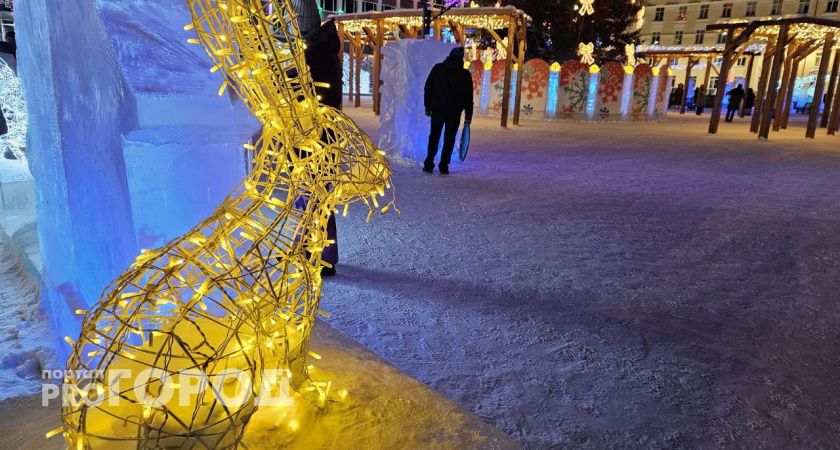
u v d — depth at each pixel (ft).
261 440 4.75
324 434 4.98
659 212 16.58
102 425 4.21
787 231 14.60
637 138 40.88
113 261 5.64
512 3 77.20
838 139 43.47
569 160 27.73
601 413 5.98
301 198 6.07
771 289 10.13
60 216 6.52
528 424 5.70
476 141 35.01
